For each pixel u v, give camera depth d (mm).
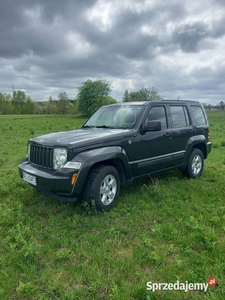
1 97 80500
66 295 2133
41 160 3889
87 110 51969
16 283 2326
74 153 3516
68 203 4117
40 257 2725
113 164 4180
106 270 2480
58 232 3230
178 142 5211
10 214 3691
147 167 4555
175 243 2930
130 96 62188
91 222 3455
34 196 4555
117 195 4059
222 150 9883
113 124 4797
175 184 5188
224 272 2385
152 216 3688
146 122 4543
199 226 3172
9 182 5383
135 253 2717
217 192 4680
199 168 5906
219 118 35625
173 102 5395
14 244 2877
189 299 2111
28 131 18656
